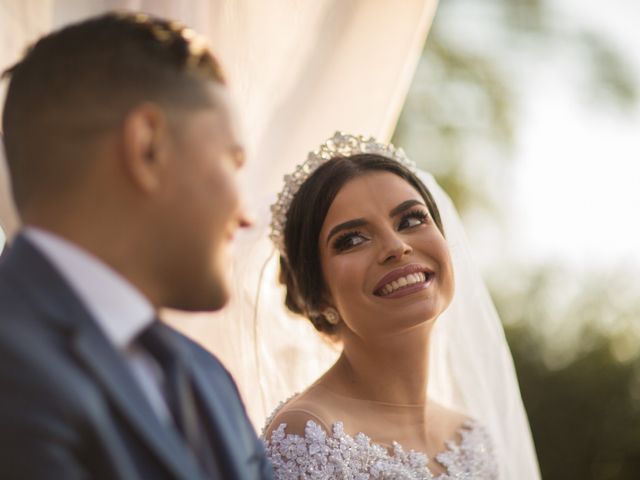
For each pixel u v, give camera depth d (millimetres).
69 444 1251
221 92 1501
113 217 1405
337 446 2549
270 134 2986
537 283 6492
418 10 3039
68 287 1355
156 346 1476
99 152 1390
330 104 3016
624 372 6168
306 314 2863
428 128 7621
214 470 1534
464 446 2848
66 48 1426
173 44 1464
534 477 3141
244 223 1583
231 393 1739
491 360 3205
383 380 2738
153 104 1408
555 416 6148
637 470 6059
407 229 2689
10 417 1236
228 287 1546
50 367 1274
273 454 2543
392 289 2629
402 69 3049
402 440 2719
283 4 2938
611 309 6371
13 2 2637
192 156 1439
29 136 1406
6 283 1348
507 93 7684
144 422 1330
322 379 2799
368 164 2766
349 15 3002
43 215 1405
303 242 2764
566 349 6305
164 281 1468
